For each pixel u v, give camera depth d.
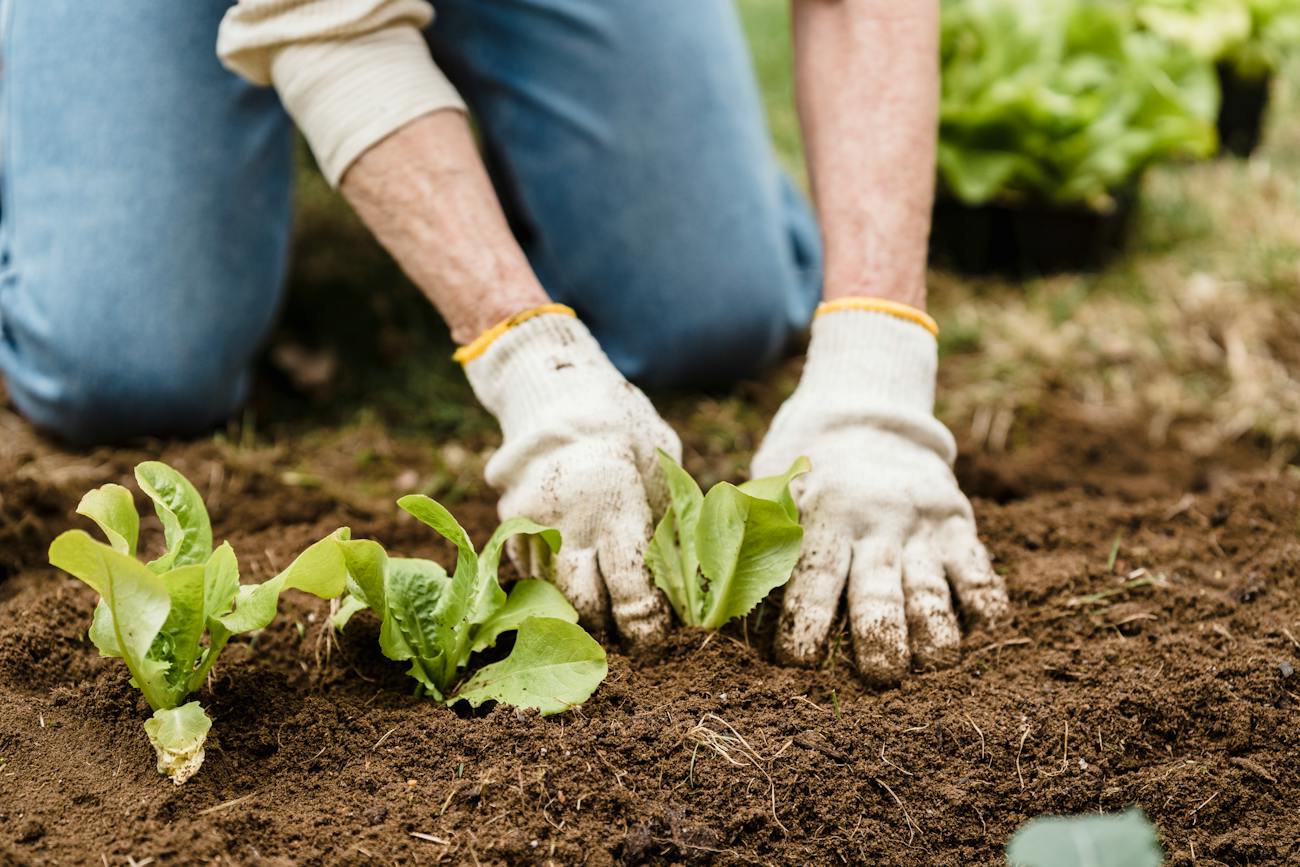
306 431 2.39
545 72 2.27
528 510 1.60
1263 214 3.22
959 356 2.69
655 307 2.41
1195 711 1.49
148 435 2.23
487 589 1.52
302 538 1.90
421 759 1.40
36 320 2.08
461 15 2.26
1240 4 3.57
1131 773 1.43
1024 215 3.01
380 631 1.56
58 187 2.07
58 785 1.35
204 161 2.08
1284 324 2.75
